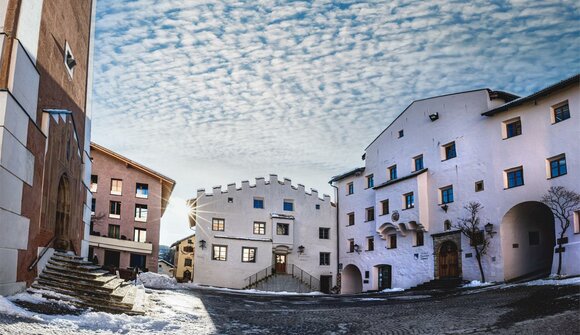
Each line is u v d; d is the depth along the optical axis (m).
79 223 19.56
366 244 39.47
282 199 45.47
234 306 18.77
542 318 12.16
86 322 10.45
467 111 30.83
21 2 11.94
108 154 42.22
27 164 12.27
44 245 13.97
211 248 42.09
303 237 45.38
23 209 12.02
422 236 33.25
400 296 25.58
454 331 11.86
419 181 32.81
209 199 43.12
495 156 28.33
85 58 20.66
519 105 27.19
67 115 16.38
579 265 22.09
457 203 30.52
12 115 11.14
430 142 33.44
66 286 13.51
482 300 17.67
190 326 12.24
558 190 24.19
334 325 13.87
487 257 27.78
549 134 25.34
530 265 27.42
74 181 18.17
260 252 43.28
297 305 20.83
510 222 27.48
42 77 13.80
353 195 42.00
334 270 45.88
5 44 11.37
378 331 12.62
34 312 10.05
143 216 42.78
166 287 27.22
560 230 23.95
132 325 11.10
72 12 17.62
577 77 23.42
